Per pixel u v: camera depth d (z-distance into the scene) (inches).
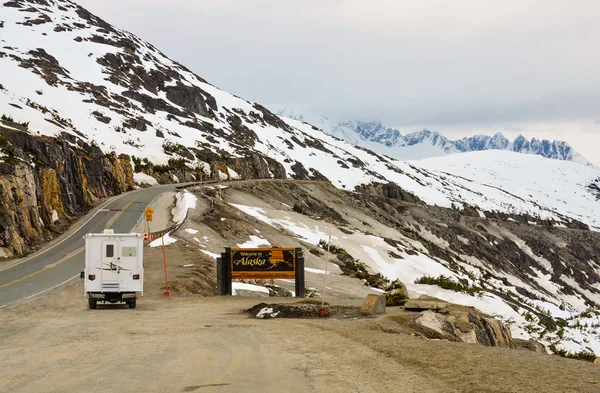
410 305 876.6
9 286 1232.2
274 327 720.3
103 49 6845.5
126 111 5315.0
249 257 1305.4
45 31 6948.8
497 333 878.4
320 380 402.3
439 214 6171.3
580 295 6176.2
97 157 3304.6
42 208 2187.5
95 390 384.2
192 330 705.0
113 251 976.9
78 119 4564.5
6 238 1718.8
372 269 2635.3
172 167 4298.7
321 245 2662.4
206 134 5831.7
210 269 1536.7
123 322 803.4
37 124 3184.1
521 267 6240.2
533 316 2237.9
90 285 970.1
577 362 444.8
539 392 339.6
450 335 719.1
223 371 439.8
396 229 4795.8
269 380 406.3
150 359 497.0
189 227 2190.0
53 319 840.3
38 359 515.8
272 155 6392.7
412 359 466.6
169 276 1379.2
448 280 2425.0
